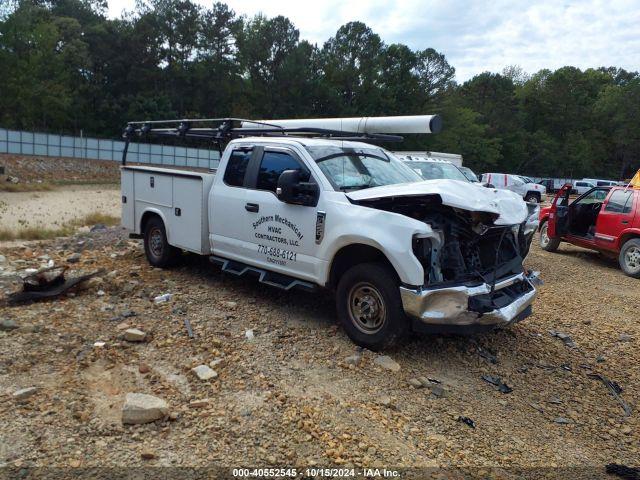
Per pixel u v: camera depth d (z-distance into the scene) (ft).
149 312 19.20
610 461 12.10
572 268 35.76
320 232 17.51
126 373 14.37
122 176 27.61
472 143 239.50
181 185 23.35
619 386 16.15
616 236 35.29
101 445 11.03
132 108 184.75
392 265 15.79
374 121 24.47
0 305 19.40
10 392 12.95
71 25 197.57
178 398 13.14
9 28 166.81
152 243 26.16
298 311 20.10
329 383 14.48
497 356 17.49
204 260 27.27
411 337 18.16
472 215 15.94
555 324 21.83
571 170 290.15
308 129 22.20
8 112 167.94
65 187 110.93
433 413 13.41
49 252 30.12
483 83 292.40
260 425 12.11
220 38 210.59
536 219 34.12
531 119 308.60
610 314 24.17
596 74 377.71
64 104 171.22
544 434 13.01
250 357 15.74
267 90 213.25
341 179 18.19
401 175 20.13
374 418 12.84
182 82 205.05
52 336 16.52
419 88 224.33
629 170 305.12
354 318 16.94
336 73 215.72
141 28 197.98
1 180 107.14
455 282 15.61
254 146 20.86
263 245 19.75
